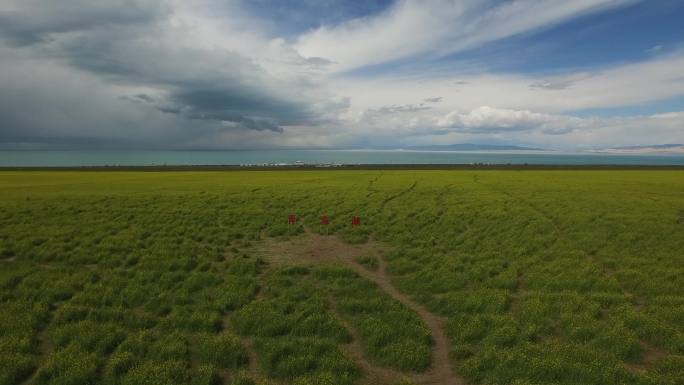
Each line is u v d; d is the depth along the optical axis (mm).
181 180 64375
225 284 15961
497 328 12039
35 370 10039
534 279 16656
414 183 60250
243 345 11406
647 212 32469
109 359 10523
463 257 19875
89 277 16234
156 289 15195
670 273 16828
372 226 28391
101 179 65812
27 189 47406
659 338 11531
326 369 10062
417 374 10117
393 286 16781
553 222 28875
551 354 10500
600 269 17625
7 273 16656
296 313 13203
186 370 9875
